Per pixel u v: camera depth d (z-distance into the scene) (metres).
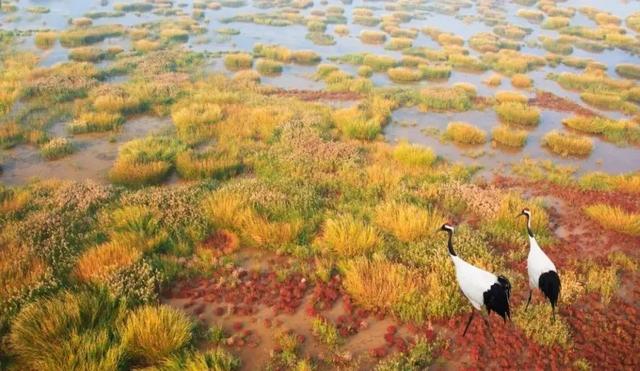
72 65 30.41
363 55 37.59
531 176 17.83
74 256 10.60
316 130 20.73
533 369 8.20
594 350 8.68
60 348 7.74
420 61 36.81
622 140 22.80
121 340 8.02
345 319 9.30
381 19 53.59
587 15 58.25
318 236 12.22
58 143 18.73
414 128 23.59
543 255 9.21
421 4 63.97
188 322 8.66
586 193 16.27
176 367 7.59
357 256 10.88
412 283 9.77
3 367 7.77
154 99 25.17
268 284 10.42
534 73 35.94
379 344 8.70
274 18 51.59
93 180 16.50
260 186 14.41
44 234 11.49
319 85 31.25
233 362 7.94
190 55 35.41
